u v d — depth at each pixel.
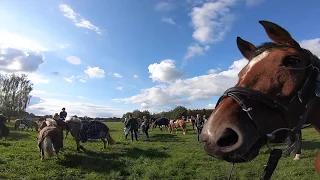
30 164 8.45
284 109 1.79
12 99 51.31
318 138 14.70
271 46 2.01
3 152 10.52
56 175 7.36
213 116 1.75
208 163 8.92
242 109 1.73
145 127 19.31
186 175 7.41
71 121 11.77
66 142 15.84
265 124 1.74
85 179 7.08
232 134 1.67
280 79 1.85
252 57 2.07
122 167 8.48
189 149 12.70
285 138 1.82
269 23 1.96
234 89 1.83
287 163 8.32
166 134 24.73
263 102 1.76
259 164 8.18
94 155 10.79
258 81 1.88
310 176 6.73
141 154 10.92
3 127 17.72
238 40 2.43
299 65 1.87
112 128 38.16
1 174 6.97
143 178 7.23
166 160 9.52
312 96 1.86
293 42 1.95
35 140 16.91
